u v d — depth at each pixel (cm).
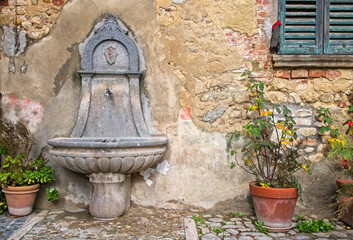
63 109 396
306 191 390
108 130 390
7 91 395
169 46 397
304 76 392
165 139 376
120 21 398
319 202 388
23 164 390
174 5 397
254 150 376
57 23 396
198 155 396
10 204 363
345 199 317
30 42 396
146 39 399
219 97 396
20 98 396
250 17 396
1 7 395
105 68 397
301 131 392
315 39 397
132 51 394
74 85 396
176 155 396
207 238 310
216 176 394
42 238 304
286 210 328
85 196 396
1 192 385
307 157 391
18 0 396
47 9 396
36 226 334
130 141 344
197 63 396
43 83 396
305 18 398
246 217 377
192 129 396
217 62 396
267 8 397
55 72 396
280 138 378
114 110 393
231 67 396
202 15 396
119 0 398
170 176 395
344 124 377
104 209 348
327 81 394
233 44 396
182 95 397
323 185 389
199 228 337
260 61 396
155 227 335
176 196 395
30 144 382
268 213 331
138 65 398
